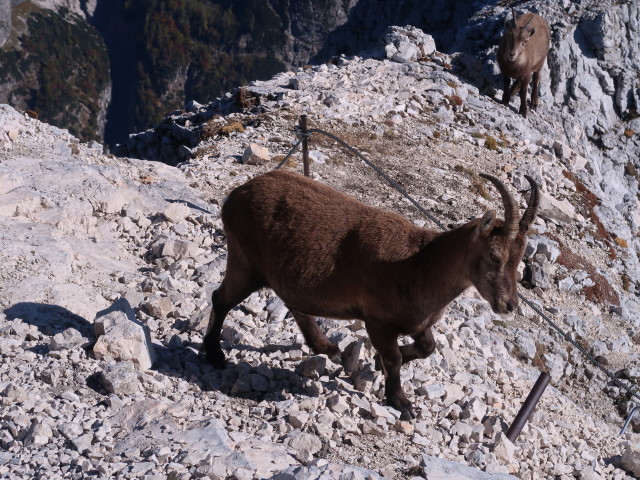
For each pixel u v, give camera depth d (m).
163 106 133.88
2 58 127.62
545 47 23.11
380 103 20.80
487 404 9.14
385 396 7.91
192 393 7.53
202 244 11.74
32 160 12.67
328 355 8.52
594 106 25.95
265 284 8.02
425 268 7.12
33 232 10.41
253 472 6.09
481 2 31.11
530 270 15.08
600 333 14.53
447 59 24.91
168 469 6.02
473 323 11.72
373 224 7.38
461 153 19.30
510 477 6.91
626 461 9.61
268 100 20.91
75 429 6.45
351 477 6.16
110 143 135.88
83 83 134.88
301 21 135.75
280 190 7.76
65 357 7.55
